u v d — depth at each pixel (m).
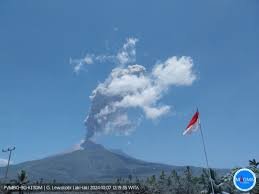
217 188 117.69
